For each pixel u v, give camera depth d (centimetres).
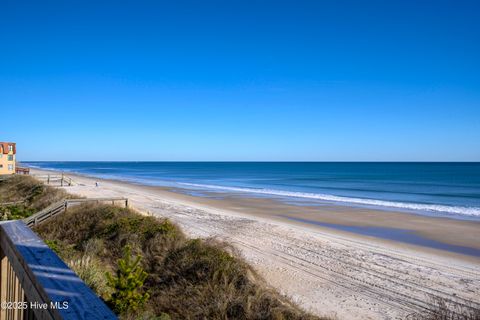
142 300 816
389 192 4856
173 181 7212
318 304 1038
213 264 1058
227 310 865
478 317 854
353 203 3534
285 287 1163
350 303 1053
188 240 1341
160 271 1125
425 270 1394
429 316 948
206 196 4131
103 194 3547
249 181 7388
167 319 788
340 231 2169
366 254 1609
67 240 1608
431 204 3516
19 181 3703
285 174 10769
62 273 205
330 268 1379
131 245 1326
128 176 9388
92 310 163
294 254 1558
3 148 5222
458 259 1585
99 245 1385
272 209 3069
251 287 961
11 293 272
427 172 11212
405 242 1909
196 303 898
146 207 2830
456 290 1181
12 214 2155
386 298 1098
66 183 4516
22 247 246
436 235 2089
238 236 1881
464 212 2962
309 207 3219
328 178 8462
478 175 9325
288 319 845
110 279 810
